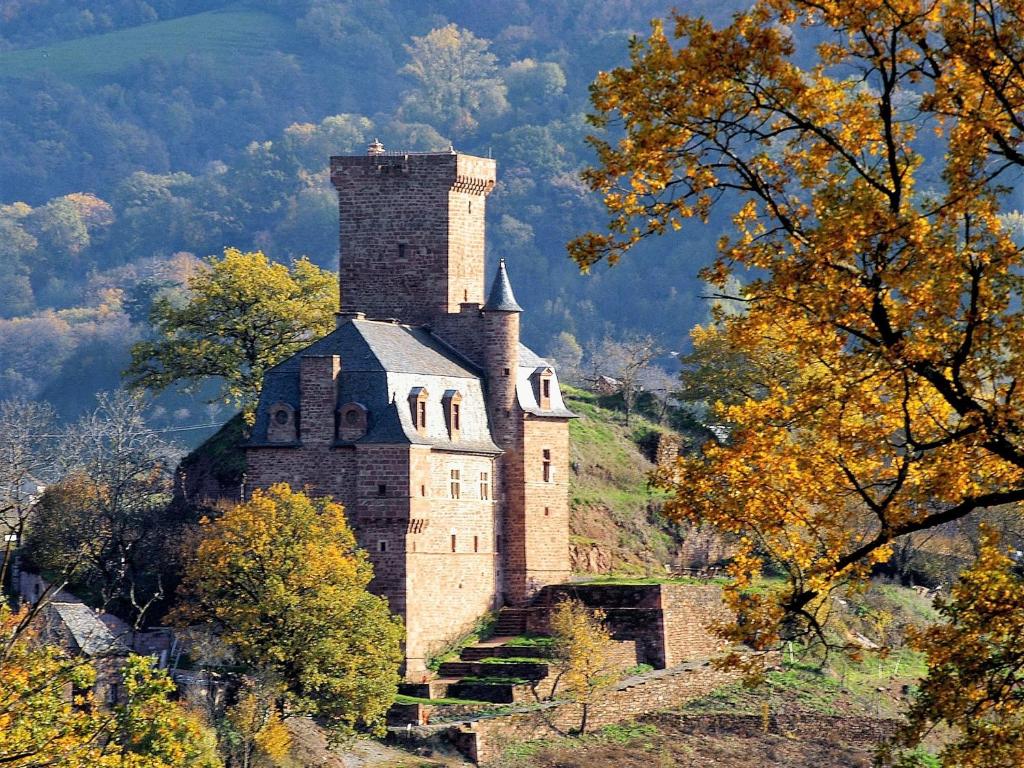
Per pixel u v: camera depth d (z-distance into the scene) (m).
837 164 101.88
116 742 158.62
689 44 101.94
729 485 107.38
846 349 106.81
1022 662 103.38
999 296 98.31
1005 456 97.88
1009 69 98.62
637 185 104.88
